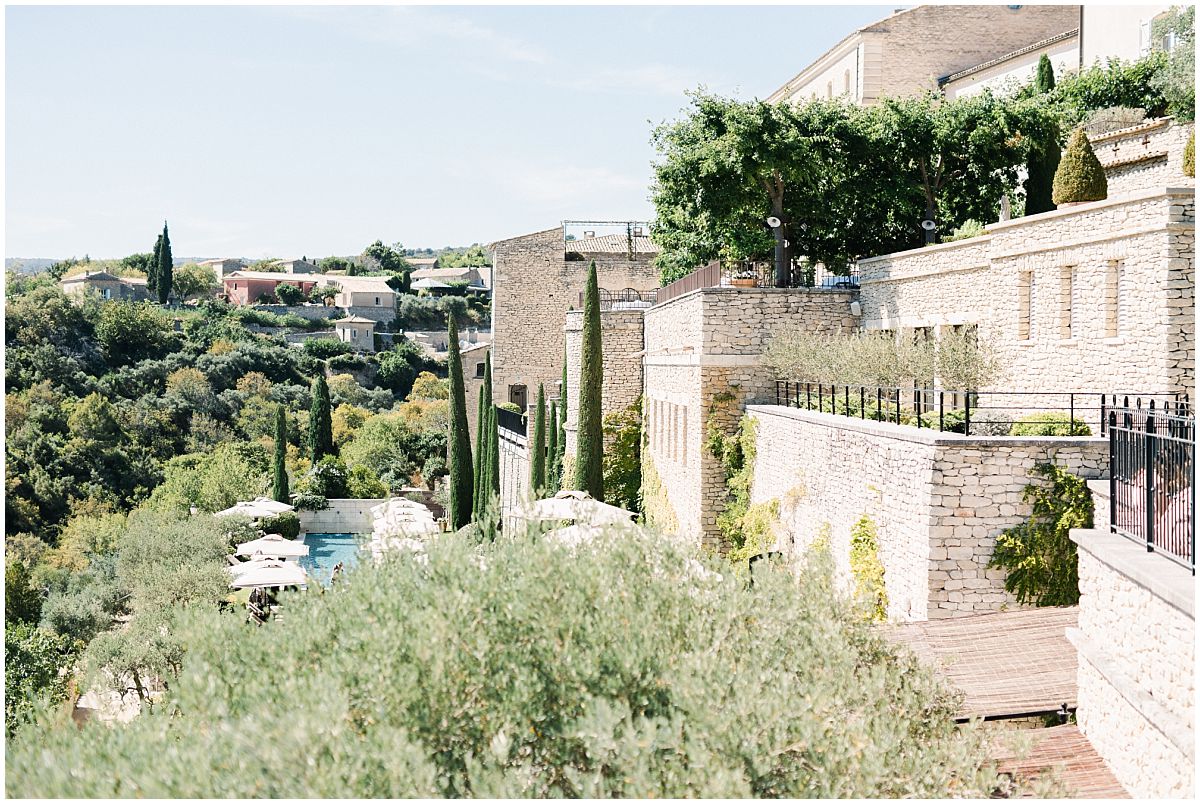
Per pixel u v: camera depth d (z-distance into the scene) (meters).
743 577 9.23
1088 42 36.12
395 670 7.09
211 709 7.08
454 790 6.84
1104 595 9.71
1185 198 14.93
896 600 14.60
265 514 38.19
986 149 28.64
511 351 59.44
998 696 10.74
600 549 9.03
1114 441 10.43
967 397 14.10
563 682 7.24
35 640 19.92
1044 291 18.25
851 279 28.73
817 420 18.55
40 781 6.31
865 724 7.30
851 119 29.42
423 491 61.44
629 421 37.97
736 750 6.61
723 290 25.34
